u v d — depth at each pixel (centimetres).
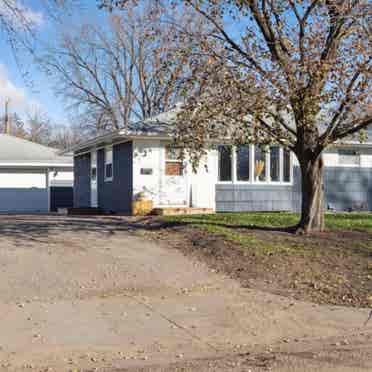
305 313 869
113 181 2228
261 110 1260
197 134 1349
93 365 634
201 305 898
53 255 1202
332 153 2359
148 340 729
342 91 1212
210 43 1308
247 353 685
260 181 2200
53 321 798
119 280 1039
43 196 3125
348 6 1197
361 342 739
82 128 4406
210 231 1404
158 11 1420
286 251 1220
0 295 927
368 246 1260
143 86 4109
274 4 1274
